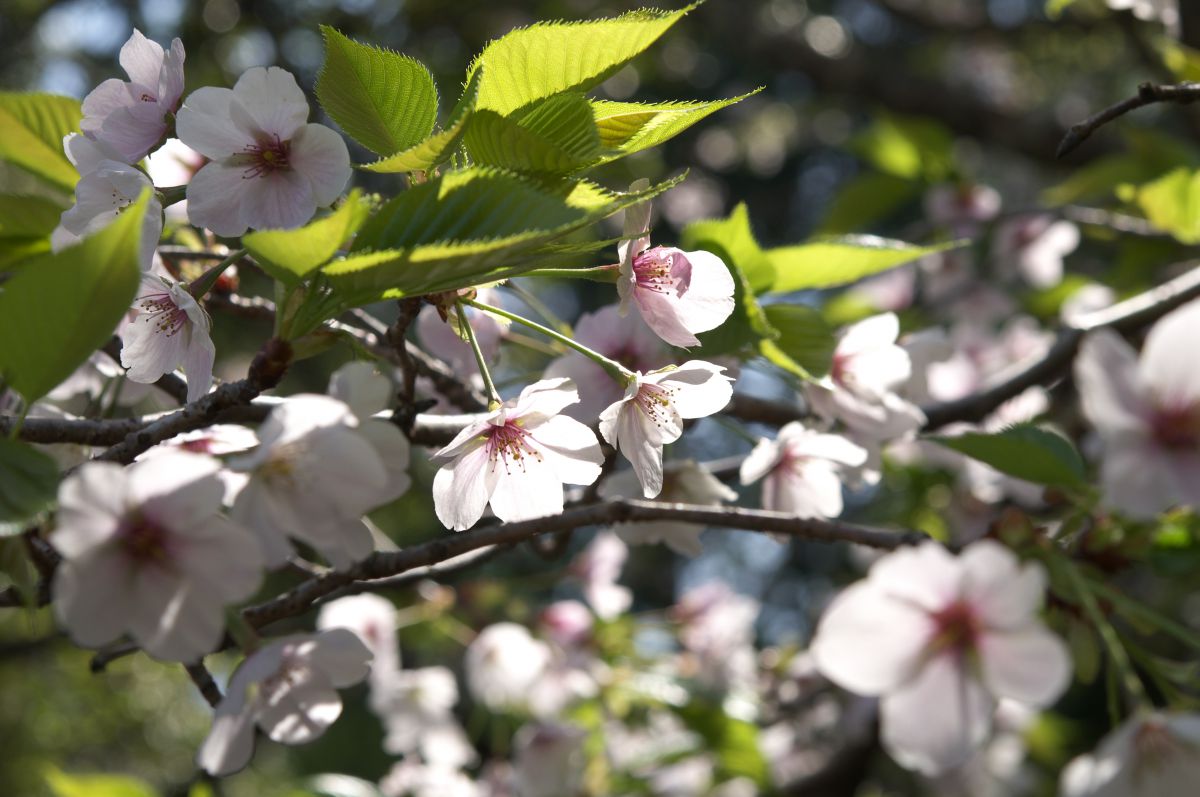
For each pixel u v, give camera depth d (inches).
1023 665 17.6
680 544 23.4
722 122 84.5
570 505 23.5
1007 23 66.4
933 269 40.1
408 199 18.2
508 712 32.1
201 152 19.1
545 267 20.0
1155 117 68.6
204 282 19.6
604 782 31.1
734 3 65.4
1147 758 17.3
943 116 61.7
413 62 19.4
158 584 17.3
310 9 59.2
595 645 31.8
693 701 30.4
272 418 17.7
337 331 18.8
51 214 22.3
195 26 57.9
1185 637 18.5
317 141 19.1
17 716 67.2
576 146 19.0
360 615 31.9
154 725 69.6
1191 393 17.5
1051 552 18.8
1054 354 26.0
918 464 32.9
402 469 18.3
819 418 22.4
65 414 21.2
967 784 41.9
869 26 85.2
